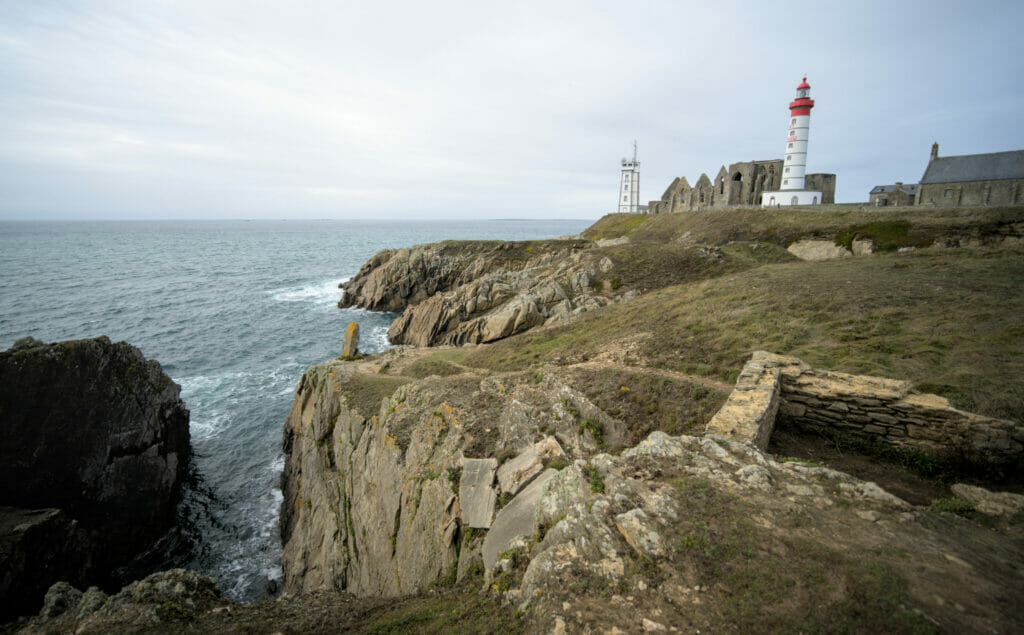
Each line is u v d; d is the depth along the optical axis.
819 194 61.50
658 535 6.94
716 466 8.83
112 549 24.67
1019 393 11.38
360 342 54.00
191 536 26.25
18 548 19.45
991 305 17.62
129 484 26.38
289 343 52.81
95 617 9.14
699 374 17.75
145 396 28.16
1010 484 9.22
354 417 23.23
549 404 15.88
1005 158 43.25
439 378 23.47
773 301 23.75
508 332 41.75
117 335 52.09
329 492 23.42
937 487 9.70
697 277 43.09
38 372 24.91
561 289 44.38
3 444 23.70
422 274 70.06
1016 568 6.02
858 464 10.86
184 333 54.25
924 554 6.20
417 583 13.34
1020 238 33.00
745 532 6.78
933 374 13.39
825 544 6.46
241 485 29.83
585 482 9.04
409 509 15.52
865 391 11.50
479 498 12.23
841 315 19.94
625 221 89.50
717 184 73.00
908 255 30.39
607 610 6.17
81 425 25.56
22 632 9.38
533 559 7.70
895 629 5.04
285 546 24.98
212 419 36.09
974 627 4.99
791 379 12.80
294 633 8.54
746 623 5.49
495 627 7.03
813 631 5.19
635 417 15.25
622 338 24.73
